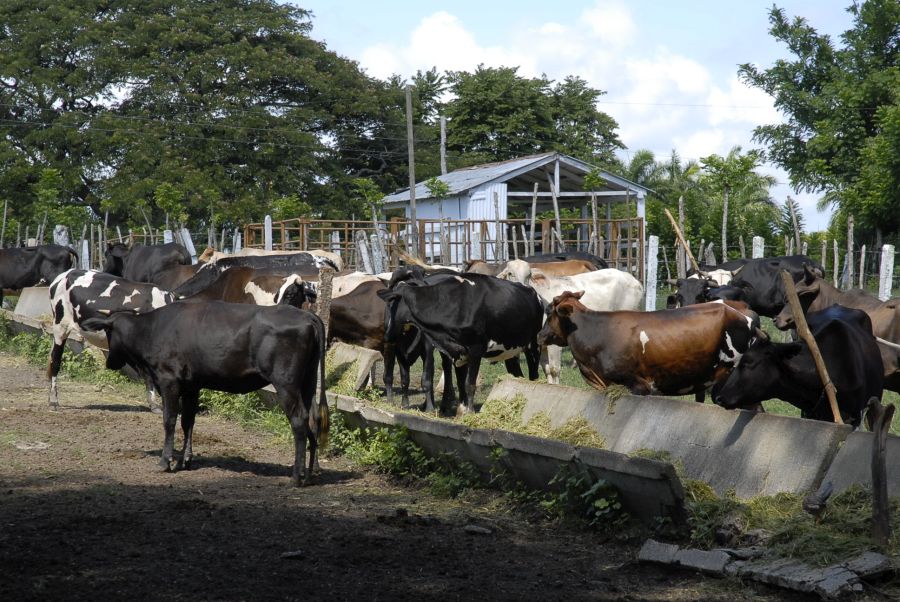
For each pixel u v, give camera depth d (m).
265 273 14.70
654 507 7.59
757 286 16.98
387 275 15.80
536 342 13.16
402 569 6.93
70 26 45.59
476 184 32.56
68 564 6.89
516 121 51.88
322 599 6.24
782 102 36.97
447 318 12.15
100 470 10.41
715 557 6.73
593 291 15.58
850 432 7.24
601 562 7.19
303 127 46.03
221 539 7.62
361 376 12.86
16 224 39.09
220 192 42.12
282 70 45.31
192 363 10.12
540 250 34.88
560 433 9.25
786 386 8.45
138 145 42.41
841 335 8.56
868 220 30.80
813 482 7.18
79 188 44.66
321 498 9.28
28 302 21.69
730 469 7.76
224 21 46.59
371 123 50.19
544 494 8.60
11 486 9.49
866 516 6.67
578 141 53.00
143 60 44.81
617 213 39.22
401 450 10.11
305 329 9.78
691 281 14.84
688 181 46.62
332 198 45.59
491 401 10.35
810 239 34.22
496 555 7.35
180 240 30.66
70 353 17.62
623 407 9.04
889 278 19.80
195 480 10.05
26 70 45.56
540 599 6.32
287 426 12.55
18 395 15.49
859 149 33.19
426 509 8.84
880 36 35.91
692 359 9.98
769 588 6.40
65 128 44.00
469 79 53.88
